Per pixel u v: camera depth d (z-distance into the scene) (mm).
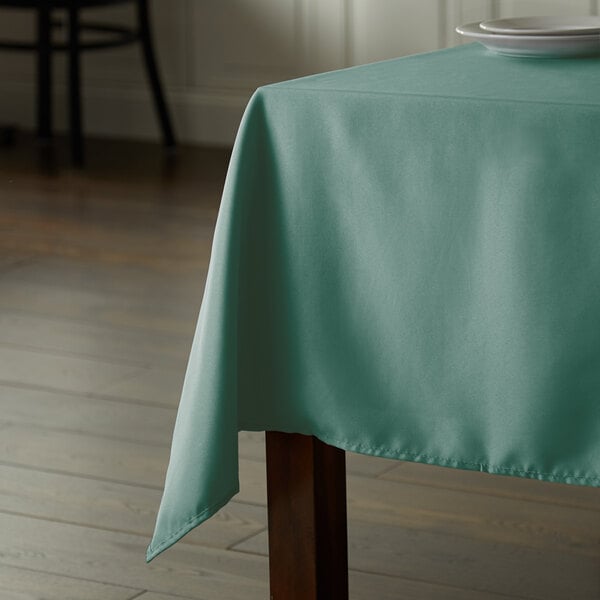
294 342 1917
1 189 5613
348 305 1879
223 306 1866
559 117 1698
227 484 1906
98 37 6719
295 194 1875
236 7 6363
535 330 1763
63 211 5227
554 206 1725
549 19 2266
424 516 2629
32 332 3807
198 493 1889
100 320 3906
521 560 2438
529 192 1731
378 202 1828
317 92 1836
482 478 2797
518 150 1729
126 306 4035
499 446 1820
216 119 6512
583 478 1792
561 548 2479
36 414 3191
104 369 3504
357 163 1828
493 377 1802
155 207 5277
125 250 4660
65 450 2977
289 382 1934
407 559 2449
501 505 2670
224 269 1866
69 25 5953
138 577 2393
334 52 6223
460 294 1803
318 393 1919
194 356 1926
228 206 1866
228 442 1890
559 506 2656
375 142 1813
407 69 2031
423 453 1880
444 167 1779
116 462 2908
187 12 6457
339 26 6191
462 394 1828
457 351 1819
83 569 2420
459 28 2203
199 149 6445
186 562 2449
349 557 2461
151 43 6277
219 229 1872
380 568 2418
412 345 1846
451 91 1797
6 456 2943
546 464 1806
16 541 2533
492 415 1815
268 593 2334
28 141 6625
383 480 2801
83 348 3666
